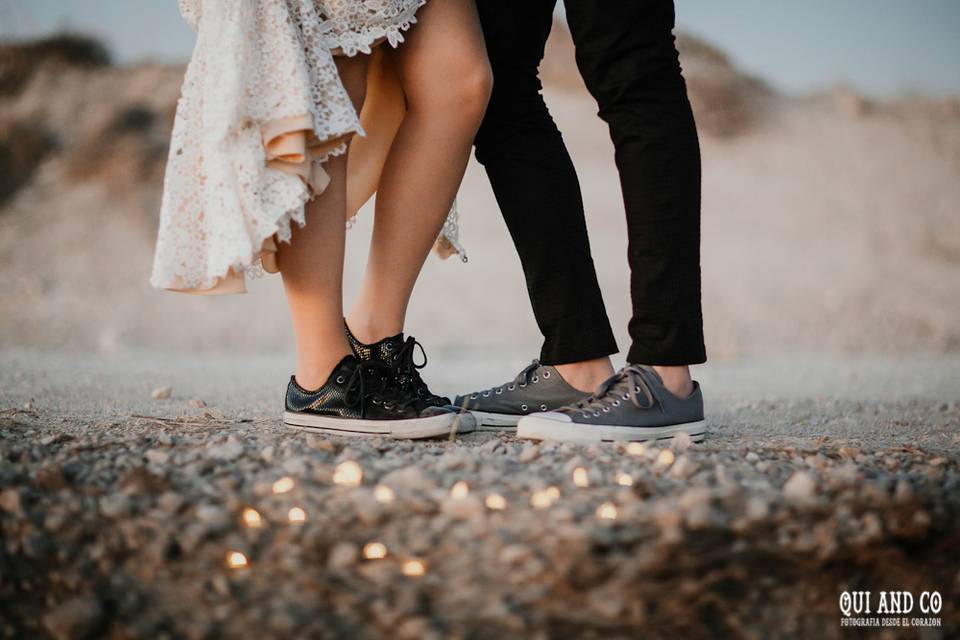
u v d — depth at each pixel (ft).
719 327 27.53
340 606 4.21
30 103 44.16
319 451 5.93
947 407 10.95
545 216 7.29
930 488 5.16
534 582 4.26
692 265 6.89
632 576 4.26
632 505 4.78
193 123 6.30
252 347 23.66
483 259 33.76
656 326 6.95
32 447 5.86
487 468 5.39
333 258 6.83
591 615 4.17
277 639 4.04
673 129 6.68
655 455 5.90
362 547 4.53
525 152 7.28
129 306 27.63
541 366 7.72
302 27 6.28
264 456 5.66
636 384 6.97
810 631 4.43
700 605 4.36
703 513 4.53
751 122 53.62
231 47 6.01
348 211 7.55
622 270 32.83
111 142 41.50
